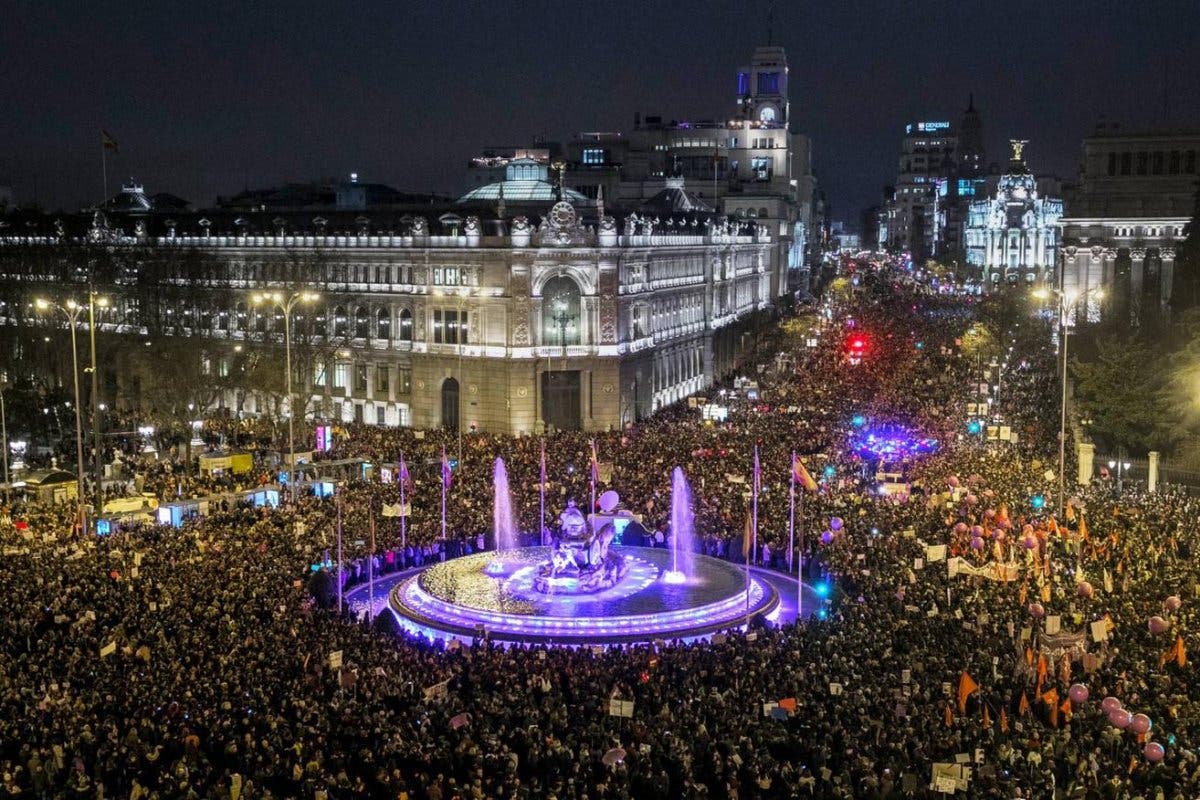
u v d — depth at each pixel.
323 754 34.28
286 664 41.94
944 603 50.91
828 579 61.19
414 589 61.50
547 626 55.47
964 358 153.50
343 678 40.12
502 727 36.19
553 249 113.44
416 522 70.75
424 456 92.25
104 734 34.38
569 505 64.38
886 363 149.00
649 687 40.19
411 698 39.72
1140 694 38.56
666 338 137.50
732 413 114.25
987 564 55.97
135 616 46.72
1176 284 122.12
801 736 35.56
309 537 63.81
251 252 132.12
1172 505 70.62
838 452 89.75
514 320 114.12
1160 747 32.53
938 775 30.73
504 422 115.25
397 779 32.19
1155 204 188.75
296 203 182.50
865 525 65.69
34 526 66.69
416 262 120.31
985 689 39.75
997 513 64.25
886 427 103.50
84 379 115.38
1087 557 58.59
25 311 123.06
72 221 153.38
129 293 122.31
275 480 83.12
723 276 170.75
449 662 44.12
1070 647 41.56
